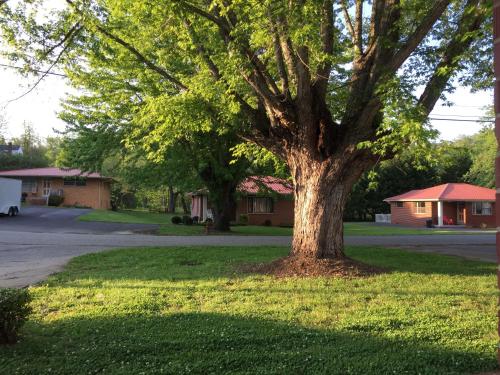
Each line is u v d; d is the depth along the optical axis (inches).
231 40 354.3
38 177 1633.9
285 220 1477.6
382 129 346.9
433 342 203.5
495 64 142.1
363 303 272.7
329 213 394.3
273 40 338.0
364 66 392.5
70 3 389.4
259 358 183.3
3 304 198.4
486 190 1644.9
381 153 344.8
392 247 693.9
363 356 186.5
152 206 2263.8
